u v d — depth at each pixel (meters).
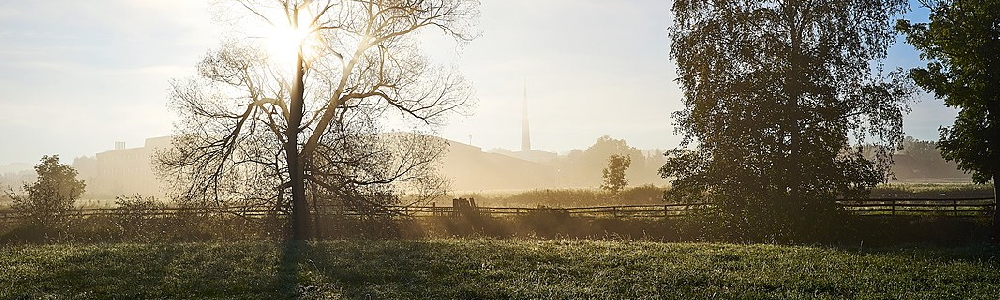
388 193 37.06
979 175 34.66
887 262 18.02
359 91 35.66
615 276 16.16
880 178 33.44
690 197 36.06
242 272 17.23
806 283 15.08
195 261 19.42
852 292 14.34
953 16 34.03
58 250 22.53
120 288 15.33
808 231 32.41
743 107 34.00
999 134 33.66
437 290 14.73
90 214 38.34
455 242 24.09
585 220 39.56
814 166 33.12
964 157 34.69
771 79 33.28
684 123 36.41
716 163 34.78
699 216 35.66
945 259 19.17
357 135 35.62
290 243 24.48
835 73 33.28
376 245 22.95
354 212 36.34
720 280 15.54
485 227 38.91
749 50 34.00
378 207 36.62
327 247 22.45
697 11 35.84
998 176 33.91
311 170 35.22
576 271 16.97
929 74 34.81
